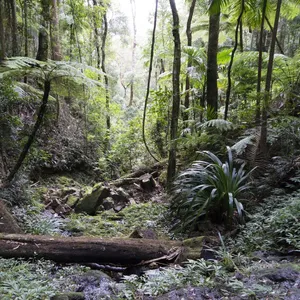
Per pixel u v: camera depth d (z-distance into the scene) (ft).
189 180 13.55
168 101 25.45
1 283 7.03
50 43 27.63
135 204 19.72
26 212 15.07
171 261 9.68
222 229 12.50
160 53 27.45
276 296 6.06
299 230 9.20
